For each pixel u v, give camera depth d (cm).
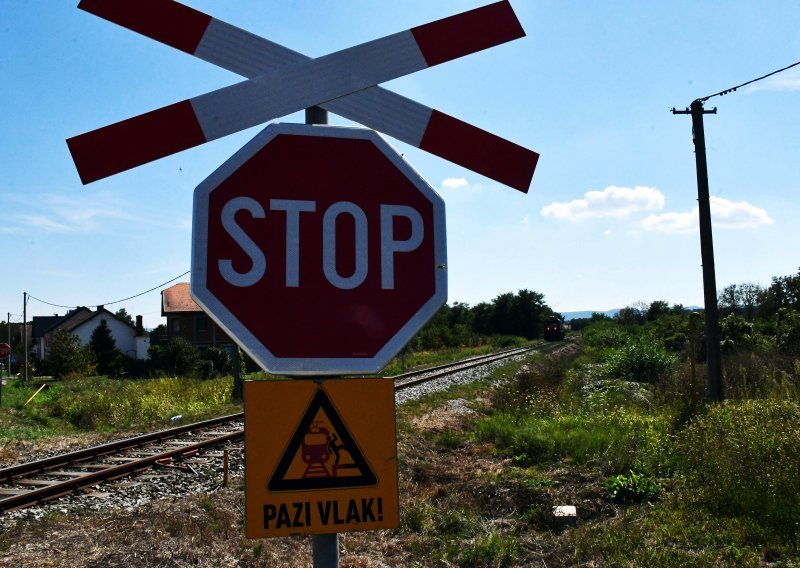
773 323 2567
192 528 608
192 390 2138
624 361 2045
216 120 157
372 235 160
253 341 151
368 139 163
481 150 170
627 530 619
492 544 604
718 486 683
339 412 154
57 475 904
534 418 1238
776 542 568
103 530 608
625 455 863
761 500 638
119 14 160
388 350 157
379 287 158
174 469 925
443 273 162
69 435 1426
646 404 1377
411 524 684
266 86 159
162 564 518
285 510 150
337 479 153
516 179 171
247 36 163
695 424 924
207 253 151
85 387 2619
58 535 599
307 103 161
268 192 156
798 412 880
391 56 166
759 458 696
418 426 1245
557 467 887
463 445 1105
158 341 5691
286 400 152
